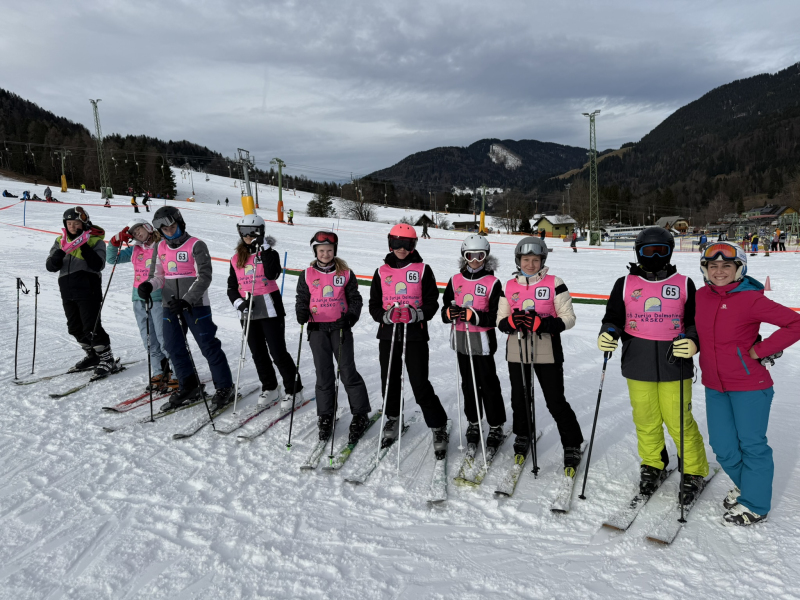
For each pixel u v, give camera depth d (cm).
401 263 326
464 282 321
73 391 438
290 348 607
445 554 226
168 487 285
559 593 199
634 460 309
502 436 336
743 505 237
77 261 460
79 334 480
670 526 236
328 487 287
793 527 231
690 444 260
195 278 392
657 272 257
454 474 301
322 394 345
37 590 205
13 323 674
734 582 199
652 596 195
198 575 214
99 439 347
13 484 286
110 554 227
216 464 313
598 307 889
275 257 388
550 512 257
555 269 1541
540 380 294
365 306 862
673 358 252
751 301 224
